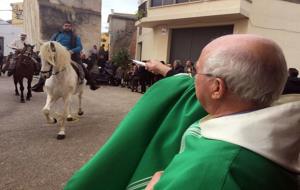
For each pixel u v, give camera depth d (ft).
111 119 24.70
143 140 5.26
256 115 3.36
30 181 12.64
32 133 19.15
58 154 15.81
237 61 3.47
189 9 44.80
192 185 3.09
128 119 5.39
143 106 5.44
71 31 22.38
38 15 80.23
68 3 84.99
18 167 13.88
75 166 14.46
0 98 31.76
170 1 48.11
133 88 46.70
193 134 3.81
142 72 44.37
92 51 54.44
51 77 18.66
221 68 3.55
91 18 90.27
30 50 31.60
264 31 41.14
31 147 16.57
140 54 72.28
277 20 41.27
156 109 5.39
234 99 3.58
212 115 3.89
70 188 5.17
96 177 5.14
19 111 25.57
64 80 18.61
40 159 14.98
